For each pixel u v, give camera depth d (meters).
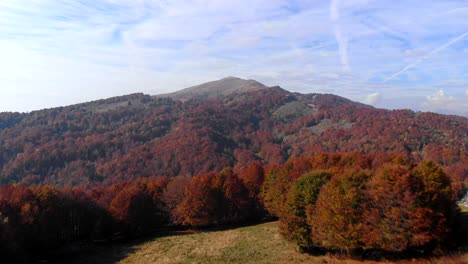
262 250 41.03
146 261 41.31
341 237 34.56
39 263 44.75
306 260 34.91
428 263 28.64
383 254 34.22
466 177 88.44
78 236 58.84
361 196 34.94
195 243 49.31
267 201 63.50
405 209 31.92
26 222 43.66
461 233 35.19
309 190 40.16
